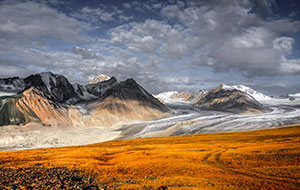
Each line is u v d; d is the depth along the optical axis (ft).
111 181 111.04
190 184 103.60
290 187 96.48
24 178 104.53
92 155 194.49
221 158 162.50
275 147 180.96
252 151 175.01
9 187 89.56
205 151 198.18
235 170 130.41
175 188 96.73
